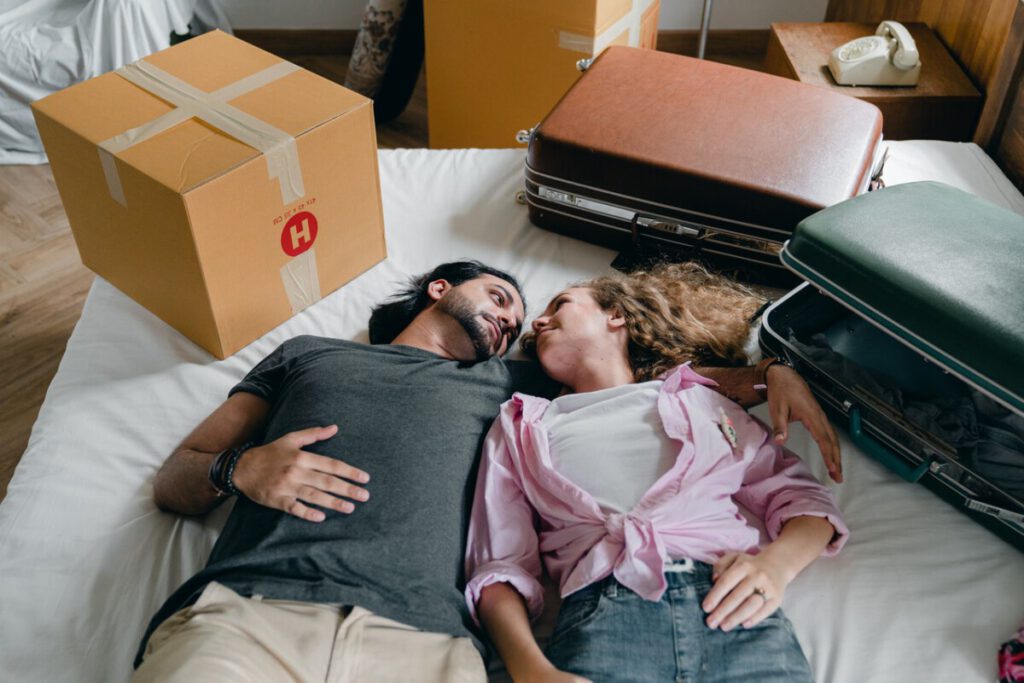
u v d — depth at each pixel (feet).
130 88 5.06
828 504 3.85
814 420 4.20
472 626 3.69
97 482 4.31
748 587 3.46
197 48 5.47
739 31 10.17
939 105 6.93
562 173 5.60
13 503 4.22
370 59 8.68
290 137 4.72
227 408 4.33
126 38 8.20
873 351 4.63
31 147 8.45
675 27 10.18
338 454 3.79
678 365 4.40
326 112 4.94
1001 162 6.52
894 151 6.38
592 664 3.33
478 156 6.59
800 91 5.90
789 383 4.32
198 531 4.12
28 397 6.20
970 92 6.93
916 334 3.96
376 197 5.41
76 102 4.91
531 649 3.43
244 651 3.12
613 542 3.61
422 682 3.32
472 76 7.69
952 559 4.05
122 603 3.83
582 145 5.45
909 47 6.88
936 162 6.29
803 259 4.34
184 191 4.30
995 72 6.67
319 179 4.98
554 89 7.37
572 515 3.76
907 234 4.22
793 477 3.95
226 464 3.81
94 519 4.15
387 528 3.62
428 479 3.82
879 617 3.81
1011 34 6.16
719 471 3.77
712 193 5.26
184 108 4.92
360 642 3.35
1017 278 3.93
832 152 5.41
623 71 6.14
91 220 5.02
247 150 4.61
